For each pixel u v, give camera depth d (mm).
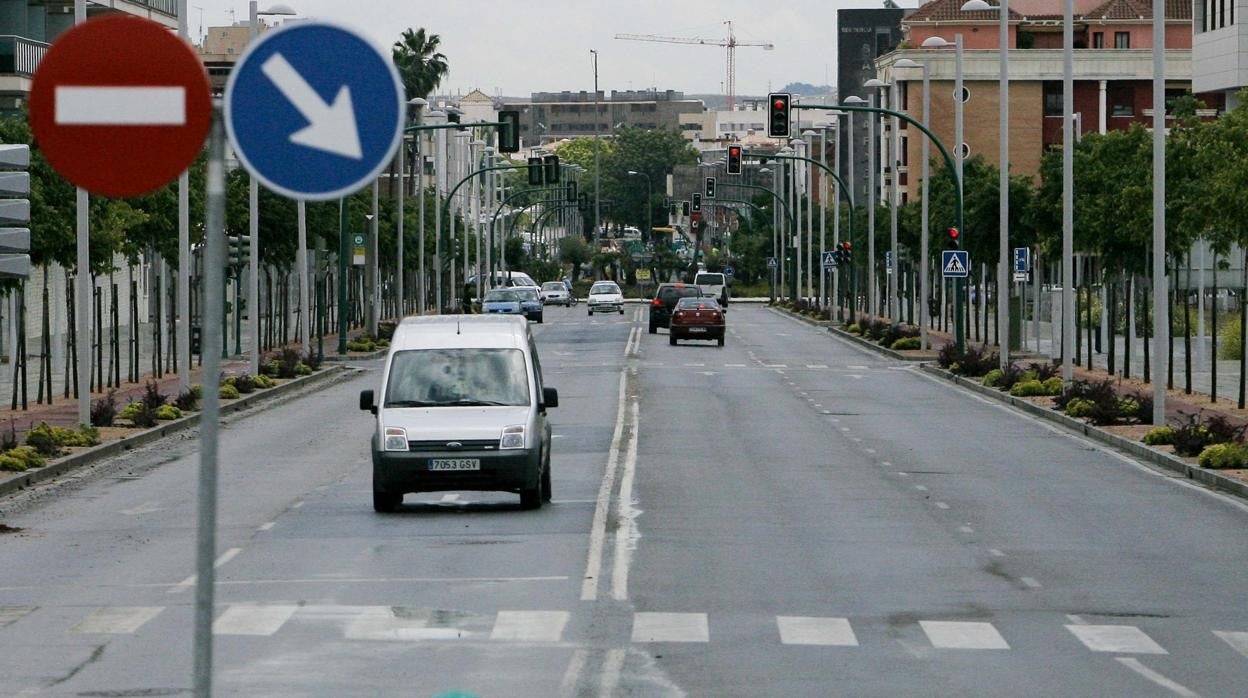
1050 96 167875
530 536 30281
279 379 75875
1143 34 170000
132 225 69125
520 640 20828
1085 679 18812
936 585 25266
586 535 30359
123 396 64625
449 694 10758
